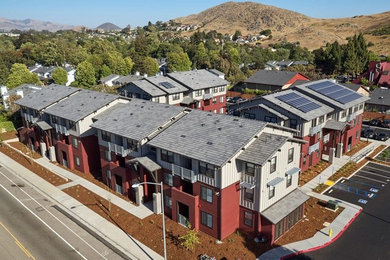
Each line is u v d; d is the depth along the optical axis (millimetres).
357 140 54344
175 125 33875
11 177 44406
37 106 50250
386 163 46656
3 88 87000
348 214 33156
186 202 30516
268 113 44219
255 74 98562
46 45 151625
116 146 37062
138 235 30547
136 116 38938
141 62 122812
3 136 62156
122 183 37844
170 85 64562
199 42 172125
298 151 32062
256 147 28250
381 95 72375
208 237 29562
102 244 29328
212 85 68438
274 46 197375
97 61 122562
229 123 31281
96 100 46812
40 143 51938
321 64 127625
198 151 28609
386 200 36188
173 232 30562
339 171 43656
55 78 111250
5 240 29844
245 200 29297
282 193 31062
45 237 30375
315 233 29953
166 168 32188
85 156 44375
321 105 45906
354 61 116875
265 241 28781
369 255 26922
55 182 42312
